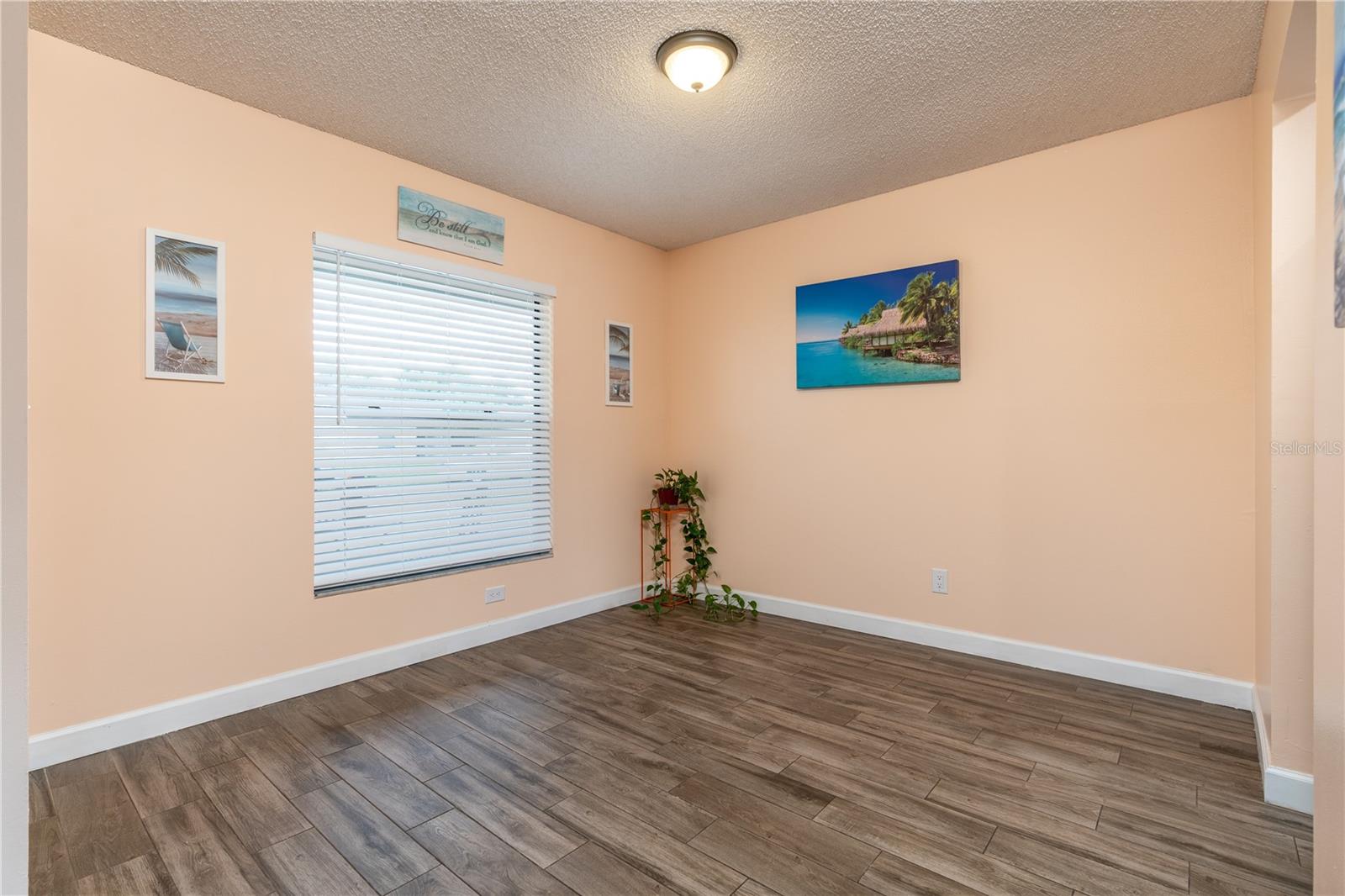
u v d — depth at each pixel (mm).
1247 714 2449
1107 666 2795
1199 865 1583
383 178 2982
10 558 658
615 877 1562
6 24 659
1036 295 2980
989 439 3117
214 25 2055
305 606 2725
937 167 3145
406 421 3105
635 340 4266
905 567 3396
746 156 3023
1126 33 2100
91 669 2184
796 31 2094
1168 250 2664
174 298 2367
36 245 2084
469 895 1501
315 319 2797
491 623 3414
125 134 2262
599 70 2320
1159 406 2688
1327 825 1166
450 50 2199
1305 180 1896
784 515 3893
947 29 2086
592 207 3670
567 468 3830
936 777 2014
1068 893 1486
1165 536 2676
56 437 2121
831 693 2689
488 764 2107
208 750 2201
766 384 3973
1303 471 1861
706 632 3572
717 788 1960
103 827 1763
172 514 2369
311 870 1590
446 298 3260
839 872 1572
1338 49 1020
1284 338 1887
